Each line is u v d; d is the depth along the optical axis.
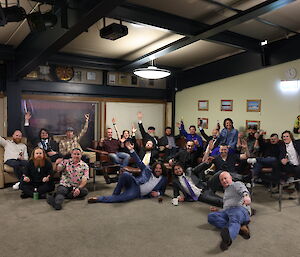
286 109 5.10
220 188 4.00
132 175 4.13
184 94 7.25
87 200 4.04
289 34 4.83
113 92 6.74
